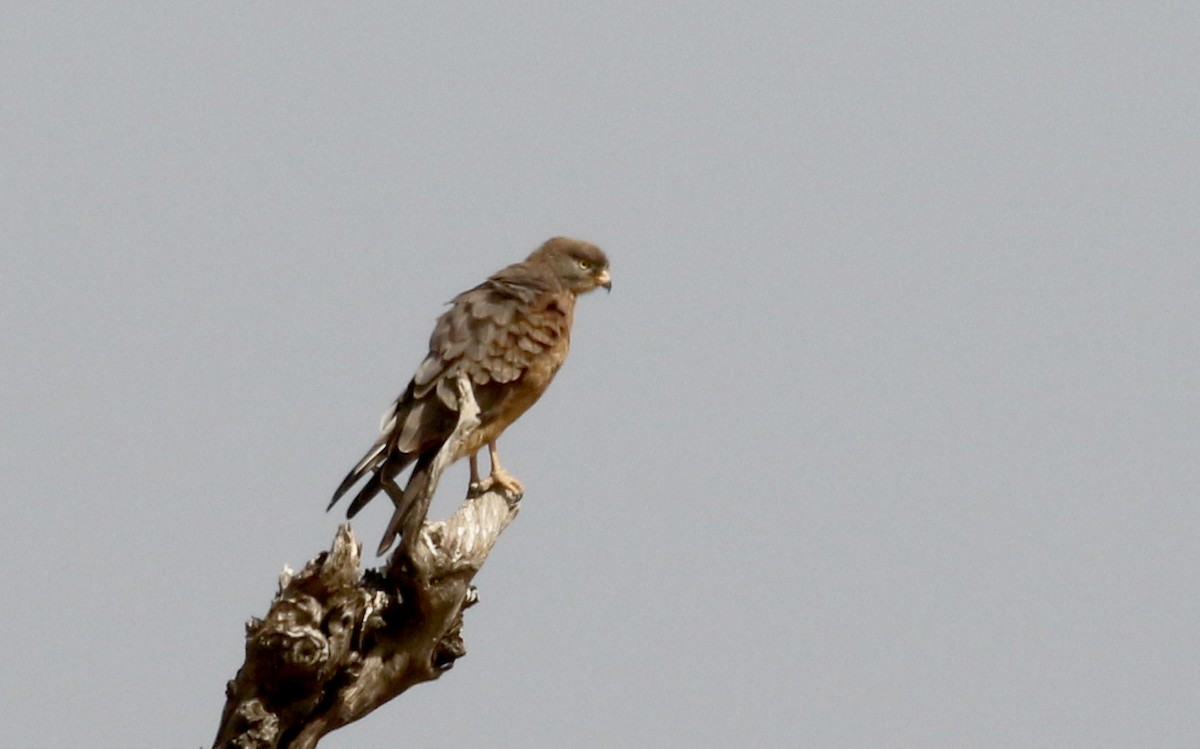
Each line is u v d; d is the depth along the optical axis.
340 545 11.73
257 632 11.75
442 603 12.77
